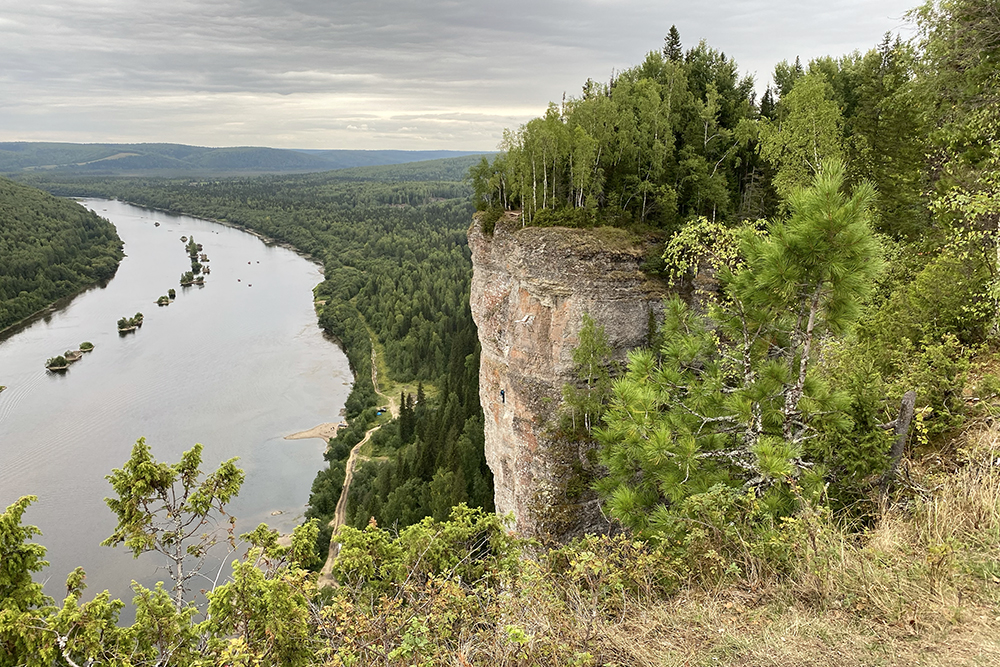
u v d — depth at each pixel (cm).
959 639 641
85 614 785
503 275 3531
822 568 780
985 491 870
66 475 6325
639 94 3956
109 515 5616
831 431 1052
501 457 3772
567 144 3400
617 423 1206
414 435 7000
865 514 984
